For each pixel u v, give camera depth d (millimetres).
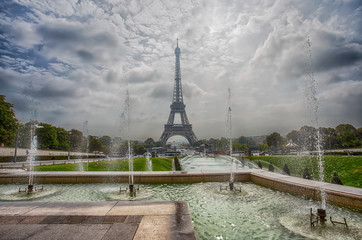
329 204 13945
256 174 21547
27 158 56844
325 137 88000
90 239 6320
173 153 102375
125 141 101938
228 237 9039
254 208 13000
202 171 23766
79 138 114750
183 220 7703
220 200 14727
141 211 8594
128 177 21062
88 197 15547
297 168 34969
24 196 15844
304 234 9336
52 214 8234
